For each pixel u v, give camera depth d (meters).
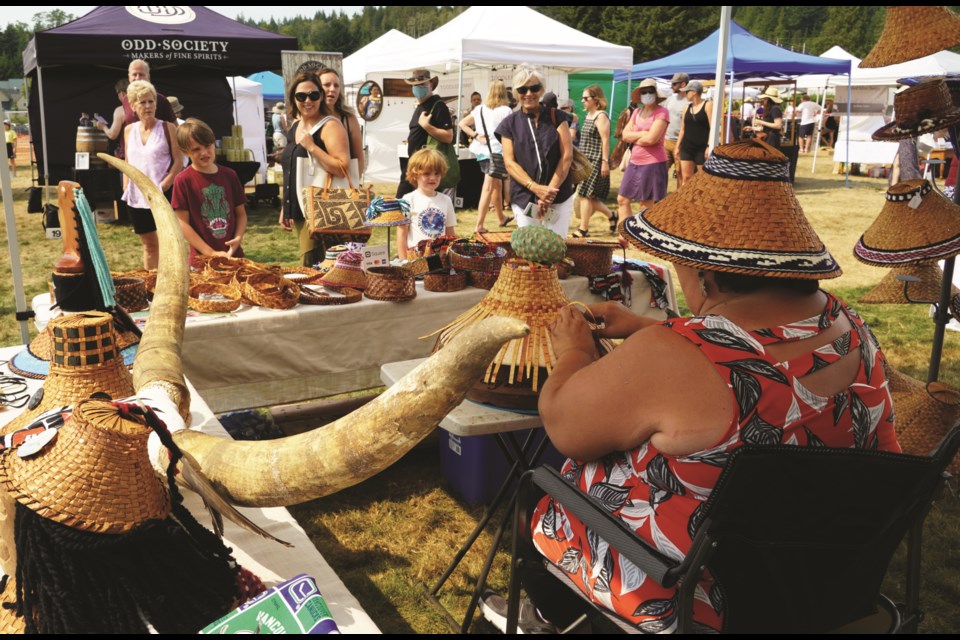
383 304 3.41
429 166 4.48
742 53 13.48
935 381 3.59
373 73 14.91
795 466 1.30
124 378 1.85
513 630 1.80
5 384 2.39
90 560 1.29
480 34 11.05
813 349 1.41
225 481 1.43
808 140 22.94
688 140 10.29
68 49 7.95
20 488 1.30
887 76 16.11
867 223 10.95
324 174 4.65
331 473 1.32
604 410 1.47
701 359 1.39
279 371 3.28
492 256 3.65
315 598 1.38
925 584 2.88
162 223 2.25
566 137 5.27
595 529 1.50
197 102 12.34
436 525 3.25
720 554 1.38
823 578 1.47
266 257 8.30
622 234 1.61
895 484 1.41
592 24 47.34
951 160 12.94
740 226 1.47
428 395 1.23
